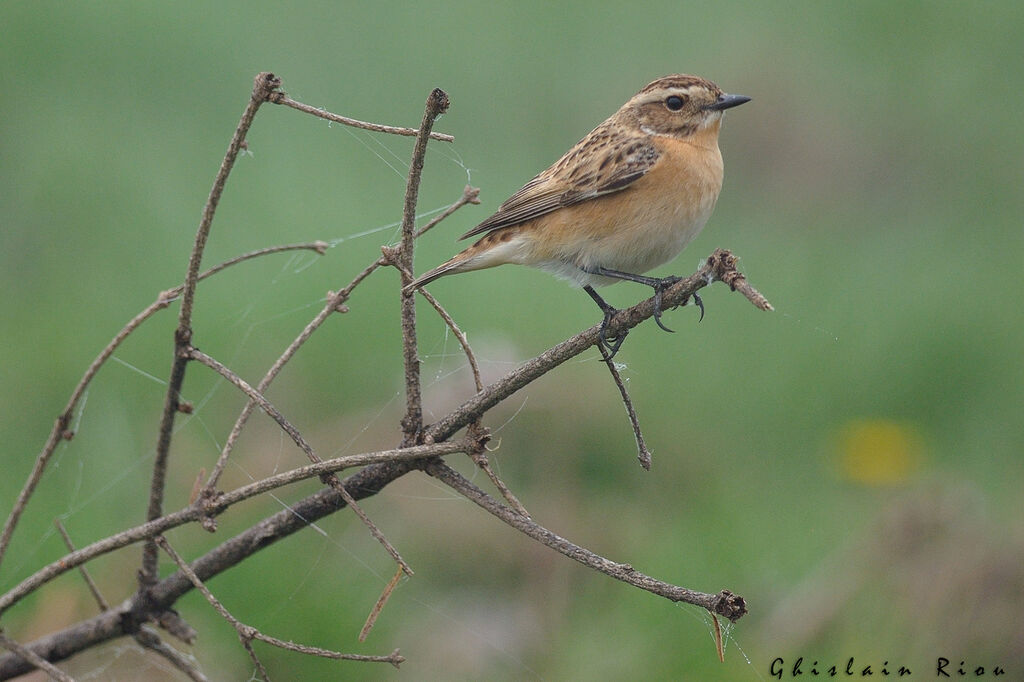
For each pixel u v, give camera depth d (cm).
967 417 1295
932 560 964
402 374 1219
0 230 1457
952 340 1359
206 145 1672
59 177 1554
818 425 1271
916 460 1190
